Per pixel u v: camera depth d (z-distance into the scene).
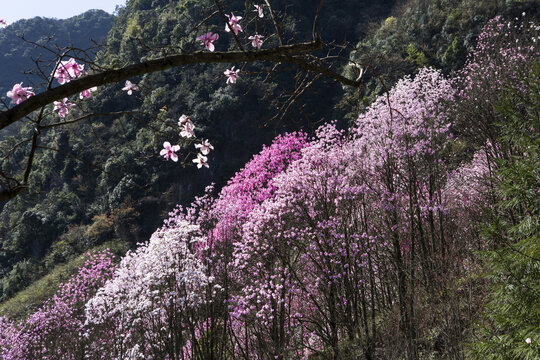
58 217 45.34
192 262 12.20
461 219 14.01
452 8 45.38
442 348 9.26
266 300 11.79
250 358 12.30
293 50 2.00
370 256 12.05
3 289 39.81
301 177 12.86
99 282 17.97
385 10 62.09
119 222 44.28
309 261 12.73
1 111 1.44
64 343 17.14
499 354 6.16
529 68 13.88
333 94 36.81
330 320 11.48
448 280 9.95
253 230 12.84
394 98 13.66
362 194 12.85
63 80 2.20
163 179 48.03
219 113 49.31
